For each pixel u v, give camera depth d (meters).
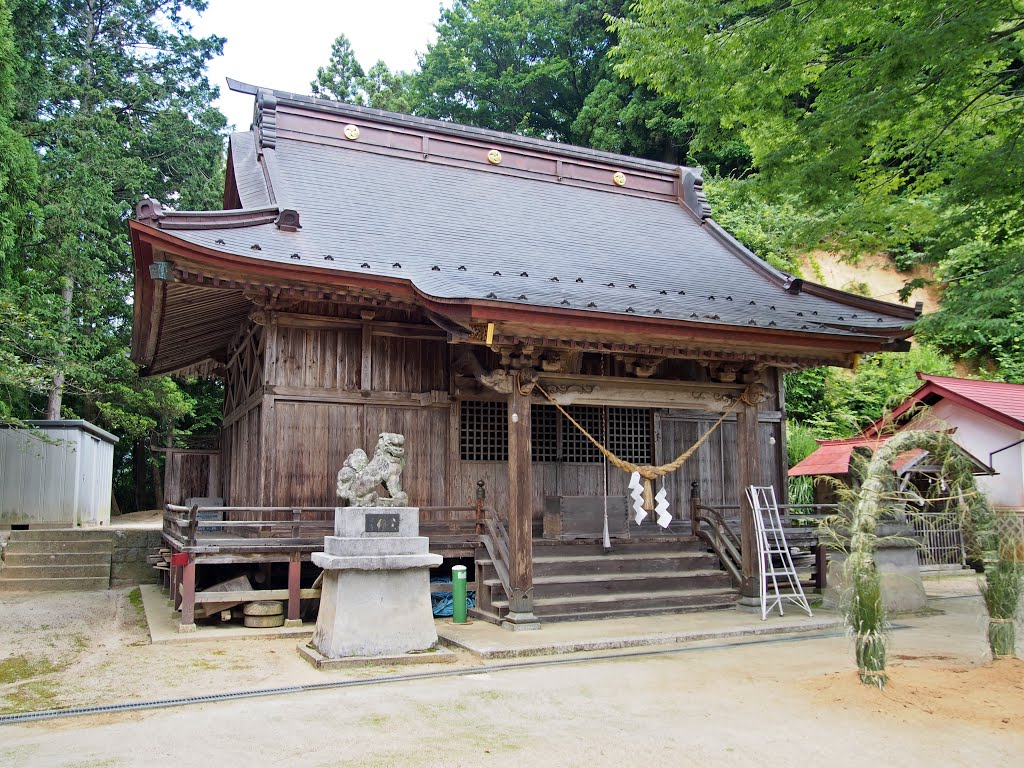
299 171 13.94
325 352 11.85
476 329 9.77
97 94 25.84
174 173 28.50
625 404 11.42
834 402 25.88
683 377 12.92
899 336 12.33
